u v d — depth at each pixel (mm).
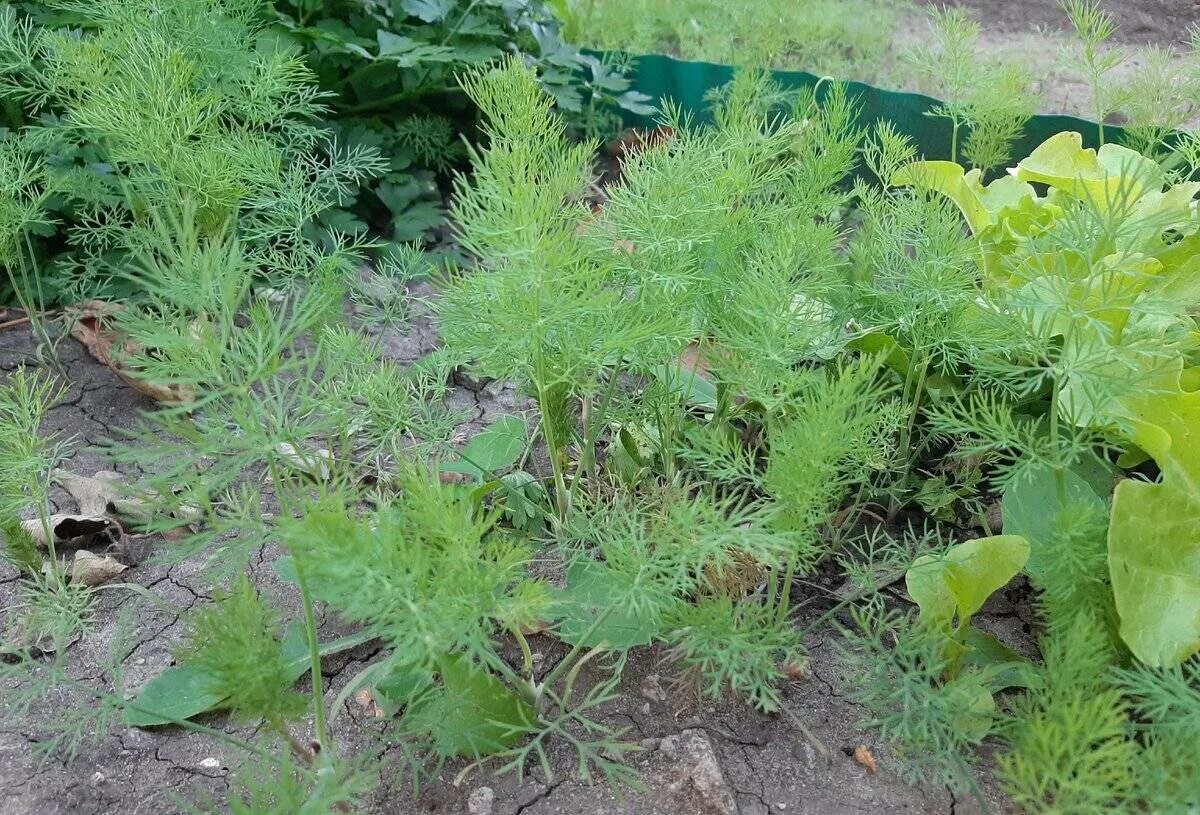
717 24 3834
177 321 1062
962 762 1150
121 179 1847
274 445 1037
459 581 991
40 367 2139
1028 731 1035
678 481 1481
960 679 1218
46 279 2289
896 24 4133
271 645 1045
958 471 1720
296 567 1007
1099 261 1165
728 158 1526
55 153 2277
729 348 1401
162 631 1500
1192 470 1280
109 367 2131
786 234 1415
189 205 1013
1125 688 1229
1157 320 1474
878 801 1232
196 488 1042
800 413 1227
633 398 1641
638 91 3619
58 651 1286
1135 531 1242
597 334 1282
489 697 1211
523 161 1111
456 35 2975
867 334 1640
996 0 4355
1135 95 1985
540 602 1041
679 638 1322
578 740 1292
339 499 968
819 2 3891
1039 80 3225
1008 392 1654
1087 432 1354
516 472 1677
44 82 2066
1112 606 1248
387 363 1834
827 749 1300
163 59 1728
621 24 3787
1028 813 1103
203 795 1088
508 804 1223
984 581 1240
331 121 2812
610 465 1699
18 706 1358
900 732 1220
